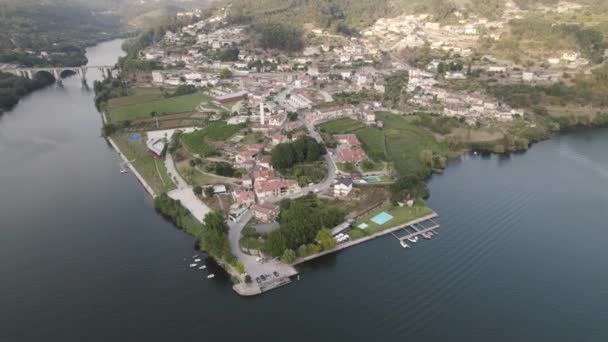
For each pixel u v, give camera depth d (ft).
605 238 613.93
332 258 560.20
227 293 499.92
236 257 547.49
